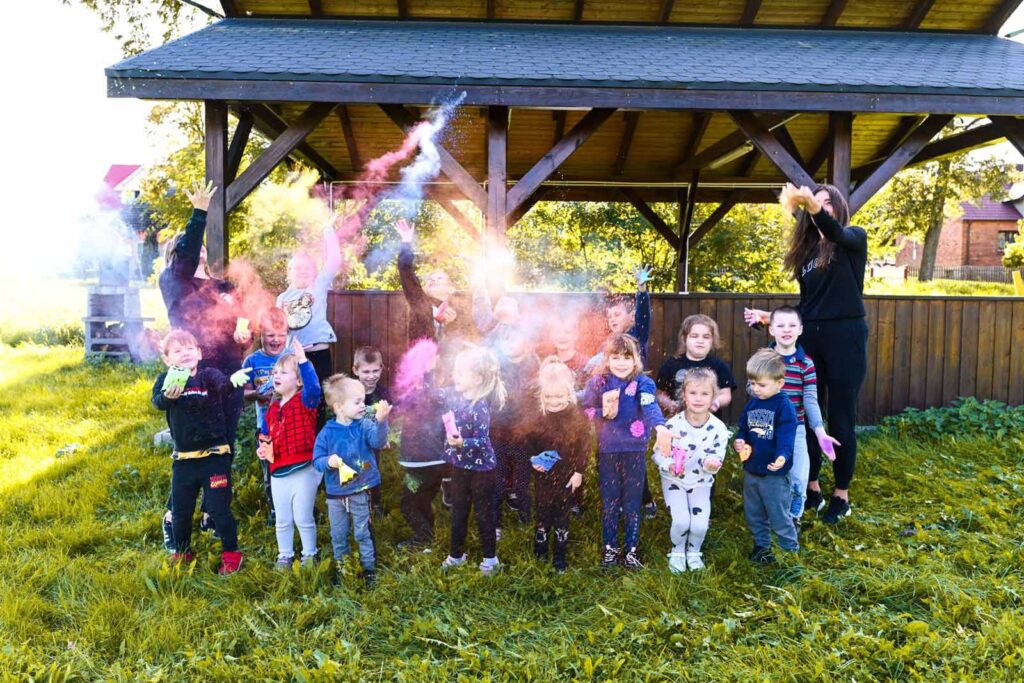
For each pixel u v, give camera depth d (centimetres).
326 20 768
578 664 308
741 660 312
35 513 480
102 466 570
